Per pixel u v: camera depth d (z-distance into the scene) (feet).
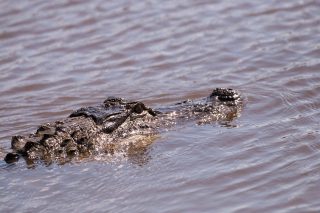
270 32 148.87
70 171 69.56
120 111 80.53
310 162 66.80
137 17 167.63
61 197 62.08
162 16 167.53
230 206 56.80
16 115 99.66
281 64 123.75
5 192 63.77
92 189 63.82
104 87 116.78
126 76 124.36
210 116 88.79
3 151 77.46
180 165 69.31
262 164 67.41
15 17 170.50
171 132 82.84
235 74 120.06
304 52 130.41
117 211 57.57
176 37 149.79
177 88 112.68
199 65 128.98
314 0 169.68
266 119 86.43
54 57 139.44
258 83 111.24
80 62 135.33
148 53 139.54
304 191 58.65
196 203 58.03
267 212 54.75
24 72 129.39
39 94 113.70
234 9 170.50
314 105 91.76
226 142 76.64
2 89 117.91
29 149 73.15
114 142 78.13
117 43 147.54
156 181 64.80
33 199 61.77
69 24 163.02
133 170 69.00
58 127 75.66
